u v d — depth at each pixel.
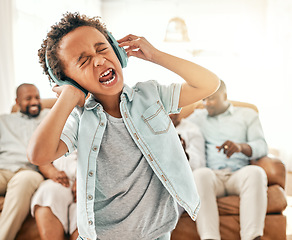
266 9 5.18
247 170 2.04
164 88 0.98
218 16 5.40
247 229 1.87
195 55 4.07
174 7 5.52
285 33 4.43
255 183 1.98
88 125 0.89
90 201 0.87
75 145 0.90
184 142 2.13
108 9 5.72
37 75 3.77
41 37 3.83
